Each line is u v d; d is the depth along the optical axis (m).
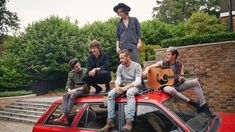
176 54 5.85
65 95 5.66
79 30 26.05
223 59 10.51
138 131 4.59
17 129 12.75
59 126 5.48
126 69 5.34
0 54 27.69
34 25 24.53
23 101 17.78
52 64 22.64
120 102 4.93
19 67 22.78
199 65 11.15
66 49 23.28
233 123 4.75
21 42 24.38
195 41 11.98
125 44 6.74
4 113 16.50
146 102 4.68
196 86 5.54
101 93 5.62
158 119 4.48
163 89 5.12
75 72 6.36
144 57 19.17
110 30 26.31
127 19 6.81
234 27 15.65
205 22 16.88
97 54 6.06
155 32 27.11
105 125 4.97
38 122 5.77
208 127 4.41
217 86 10.59
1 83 21.16
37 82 23.98
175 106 4.79
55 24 24.34
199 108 5.35
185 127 4.21
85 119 5.22
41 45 22.91
